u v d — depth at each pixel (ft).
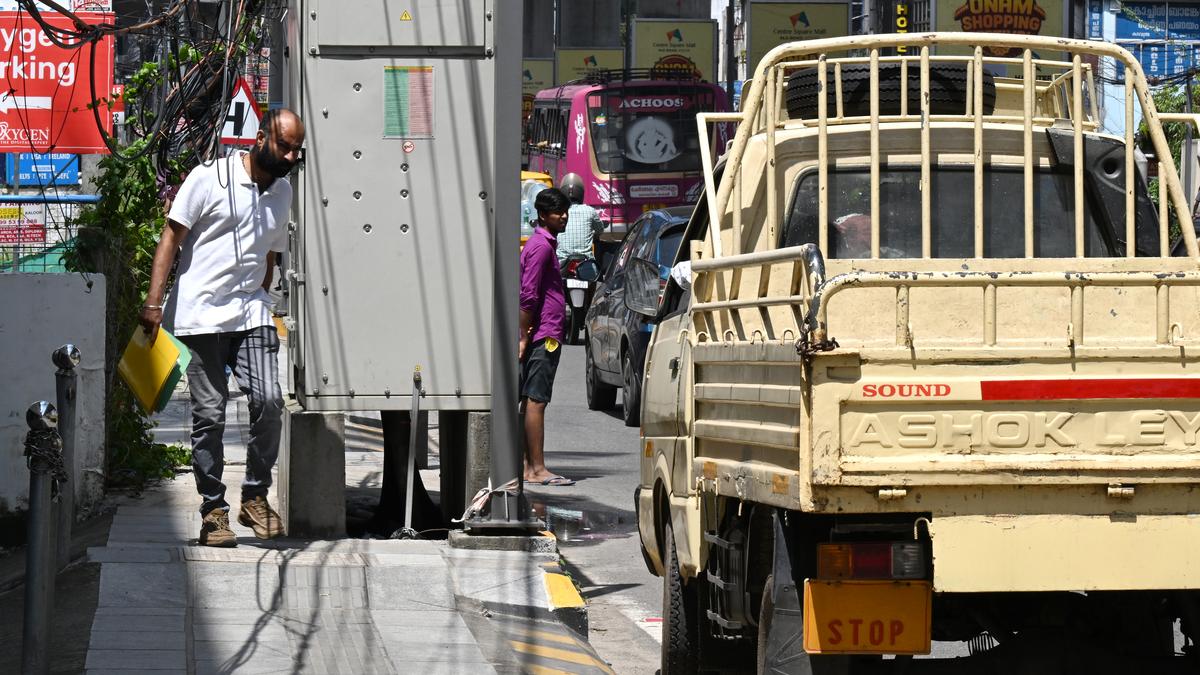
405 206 114.42
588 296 322.34
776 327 69.51
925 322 70.90
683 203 422.41
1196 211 152.56
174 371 97.91
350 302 114.11
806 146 83.10
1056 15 433.89
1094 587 62.64
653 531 96.37
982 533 62.18
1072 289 63.72
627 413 213.46
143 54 159.94
